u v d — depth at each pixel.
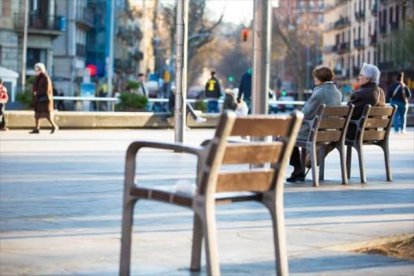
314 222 12.90
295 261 9.95
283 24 154.75
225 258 10.10
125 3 118.88
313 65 176.75
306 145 17.80
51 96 36.56
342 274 9.28
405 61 104.44
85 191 16.16
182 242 10.99
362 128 18.58
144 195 8.25
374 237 11.62
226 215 13.31
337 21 166.50
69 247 10.55
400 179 19.73
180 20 26.02
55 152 25.78
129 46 133.88
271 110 74.00
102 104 67.12
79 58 109.06
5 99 38.41
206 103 51.72
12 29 87.69
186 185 8.13
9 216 12.92
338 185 18.06
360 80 19.16
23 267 9.35
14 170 20.02
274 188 8.45
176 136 26.39
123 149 27.62
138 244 10.83
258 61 15.94
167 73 94.75
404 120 44.47
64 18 96.00
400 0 108.69
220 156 7.76
